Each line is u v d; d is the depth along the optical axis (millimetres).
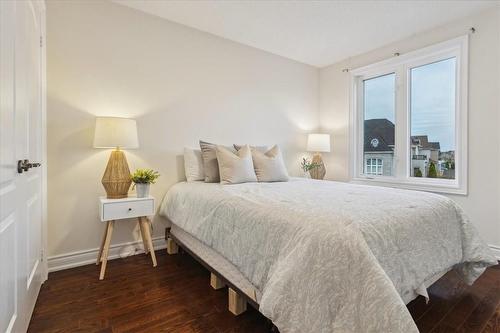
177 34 2840
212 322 1530
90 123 2371
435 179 2996
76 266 2297
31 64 1596
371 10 2582
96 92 2396
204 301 1752
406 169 3246
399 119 3307
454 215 1729
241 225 1559
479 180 2594
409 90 3227
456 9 2551
